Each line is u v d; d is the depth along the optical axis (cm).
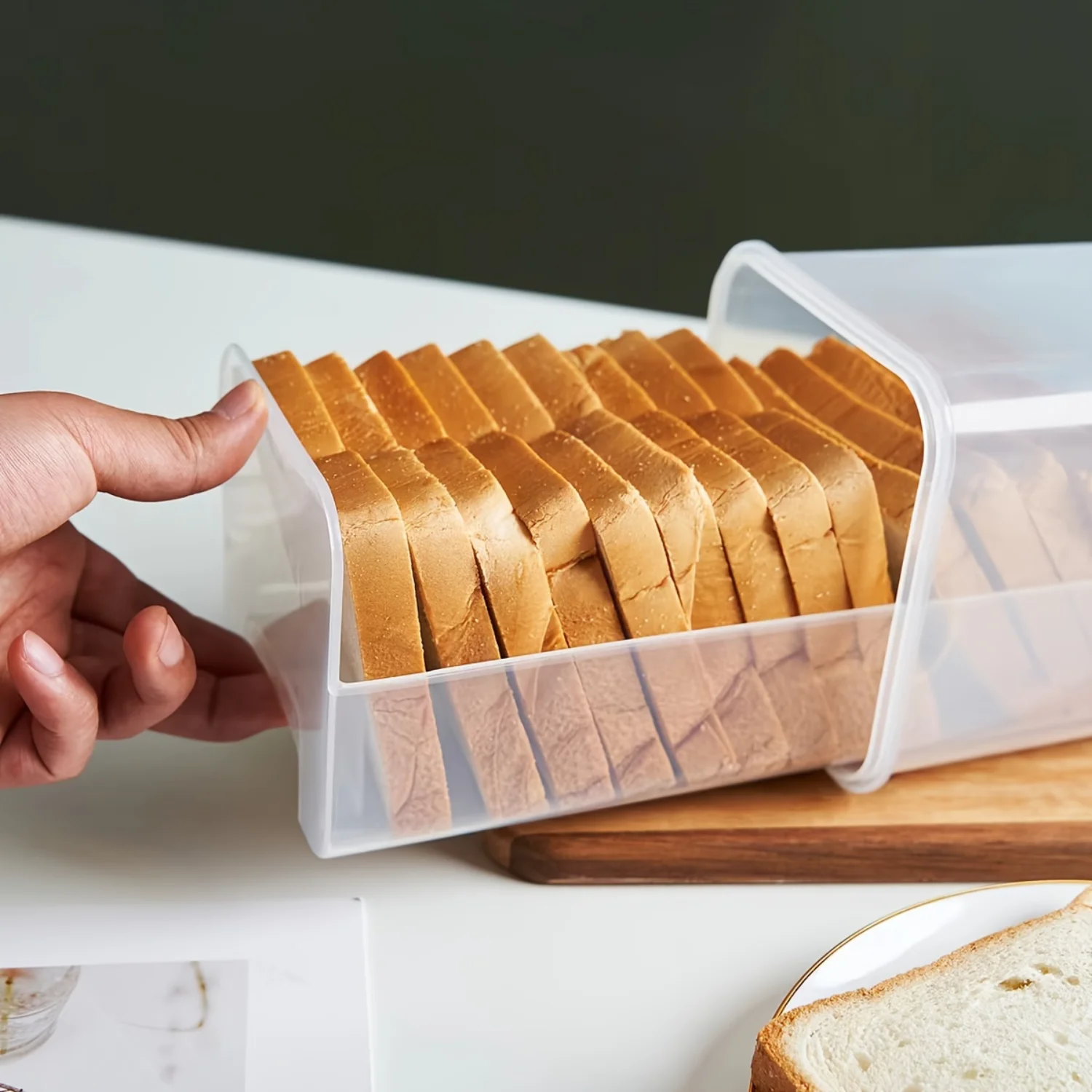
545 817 70
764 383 84
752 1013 62
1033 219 244
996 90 233
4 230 142
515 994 63
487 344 81
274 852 71
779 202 242
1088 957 62
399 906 68
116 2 226
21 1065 55
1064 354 73
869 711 73
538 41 230
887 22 227
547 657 63
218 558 97
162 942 63
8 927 63
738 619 71
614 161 239
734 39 229
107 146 238
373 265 247
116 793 75
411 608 62
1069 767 79
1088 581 73
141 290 133
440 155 239
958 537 68
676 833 70
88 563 80
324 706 61
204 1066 56
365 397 75
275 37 229
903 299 80
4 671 69
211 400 114
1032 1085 54
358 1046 58
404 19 229
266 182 241
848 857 72
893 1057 56
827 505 69
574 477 68
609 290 249
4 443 62
